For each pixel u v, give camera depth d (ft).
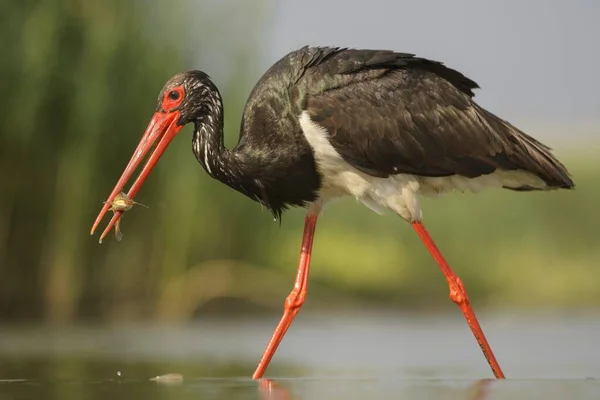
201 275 52.03
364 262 61.72
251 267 53.42
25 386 28.96
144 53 49.70
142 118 49.55
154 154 32.89
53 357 37.99
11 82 47.75
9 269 48.91
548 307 60.90
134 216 50.52
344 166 32.89
